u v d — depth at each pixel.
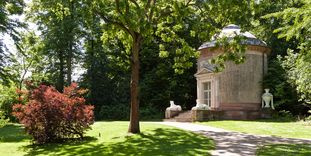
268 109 30.42
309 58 12.81
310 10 11.06
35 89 18.72
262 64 32.28
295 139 17.88
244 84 30.95
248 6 18.53
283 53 39.69
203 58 32.69
